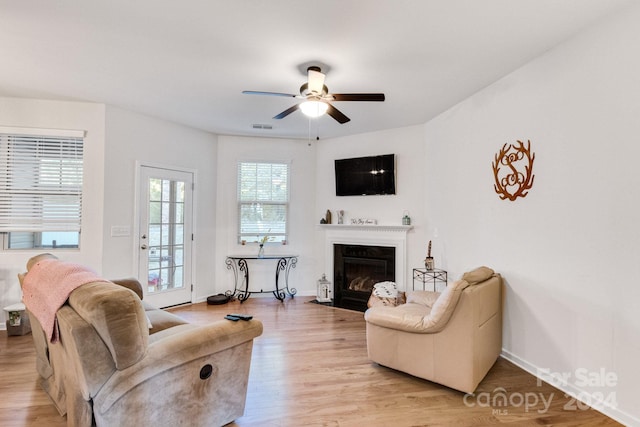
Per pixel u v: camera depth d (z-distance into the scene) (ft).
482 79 10.07
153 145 14.12
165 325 8.09
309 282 17.60
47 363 7.38
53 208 12.20
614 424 6.63
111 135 12.79
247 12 6.94
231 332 6.35
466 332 7.51
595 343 7.18
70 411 5.74
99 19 7.25
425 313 9.03
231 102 12.29
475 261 11.11
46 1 6.63
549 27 7.34
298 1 6.57
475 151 11.12
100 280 6.01
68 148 12.37
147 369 5.28
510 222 9.55
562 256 7.93
